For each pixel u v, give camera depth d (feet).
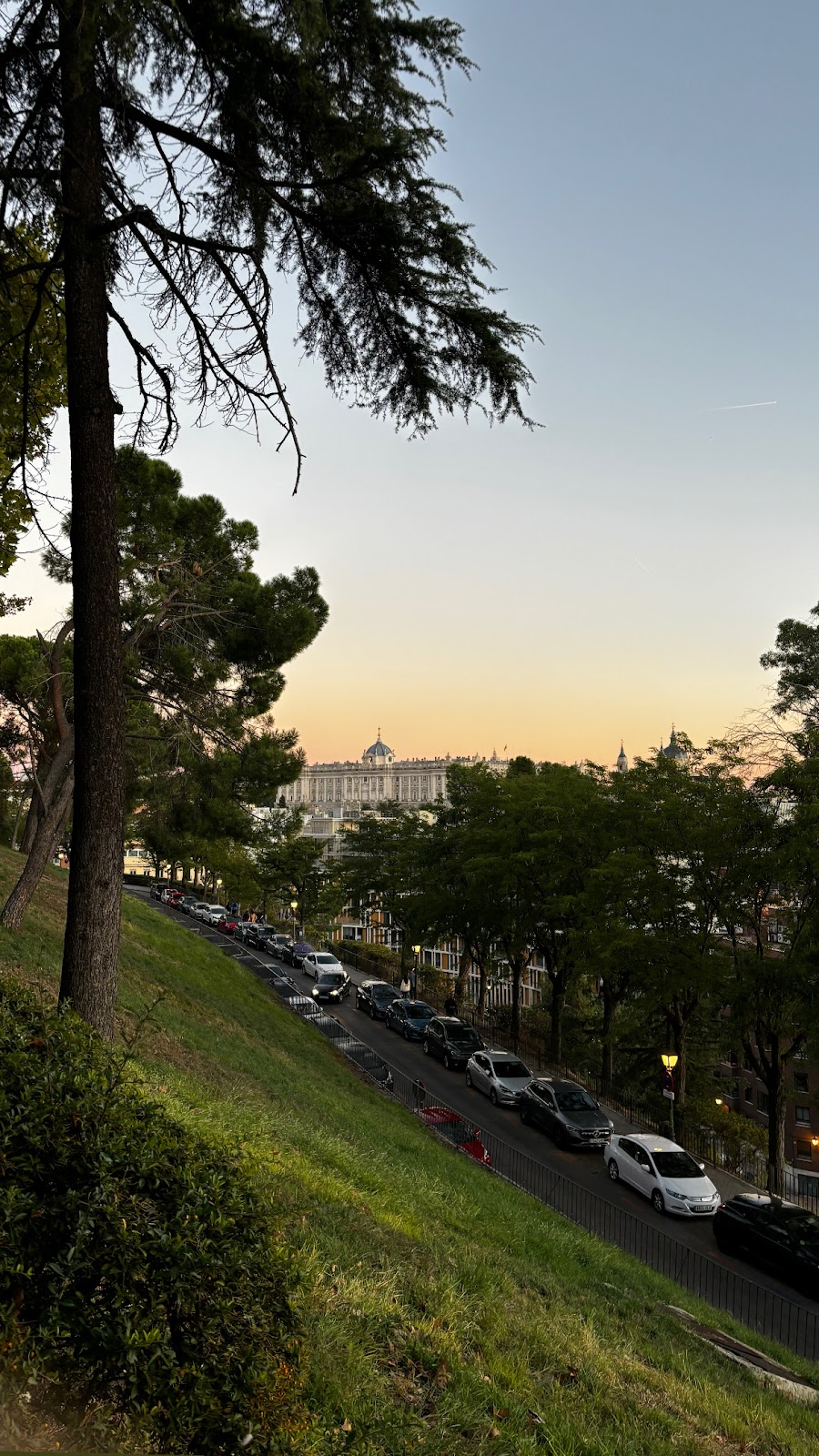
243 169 26.55
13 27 24.45
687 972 87.51
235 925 200.64
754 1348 40.45
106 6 21.11
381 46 25.72
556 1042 126.72
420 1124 78.84
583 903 98.94
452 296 27.84
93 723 28.12
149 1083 35.35
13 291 32.76
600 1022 146.41
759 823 83.87
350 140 25.93
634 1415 22.89
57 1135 11.83
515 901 121.70
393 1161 48.78
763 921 92.68
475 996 265.54
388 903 171.32
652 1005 90.17
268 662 79.10
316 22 23.11
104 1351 10.04
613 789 110.63
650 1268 50.90
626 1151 76.23
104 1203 11.07
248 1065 62.13
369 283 28.22
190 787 84.23
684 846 90.89
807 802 77.56
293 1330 12.61
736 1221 60.95
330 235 27.40
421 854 149.28
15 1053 13.89
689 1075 133.90
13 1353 9.52
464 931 143.02
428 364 29.01
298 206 27.96
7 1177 11.05
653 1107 105.70
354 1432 14.48
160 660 73.61
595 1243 49.90
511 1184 67.62
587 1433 20.16
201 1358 10.86
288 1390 11.87
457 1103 97.40
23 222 30.17
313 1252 22.80
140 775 85.35
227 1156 14.60
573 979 125.29
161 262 28.09
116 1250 10.59
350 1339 18.92
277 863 226.17
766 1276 57.21
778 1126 84.12
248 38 23.89
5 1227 10.39
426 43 25.62
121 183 28.53
